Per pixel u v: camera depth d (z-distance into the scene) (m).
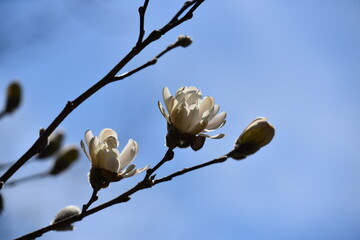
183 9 1.19
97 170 1.09
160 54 1.22
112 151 1.09
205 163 1.11
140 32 1.13
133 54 1.13
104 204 1.09
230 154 1.12
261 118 1.14
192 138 1.10
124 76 1.15
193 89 1.12
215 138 1.11
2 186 1.09
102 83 1.13
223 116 1.12
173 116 1.10
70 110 1.12
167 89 1.12
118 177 1.09
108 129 1.12
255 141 1.13
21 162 1.11
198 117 1.10
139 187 1.09
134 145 1.11
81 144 1.10
